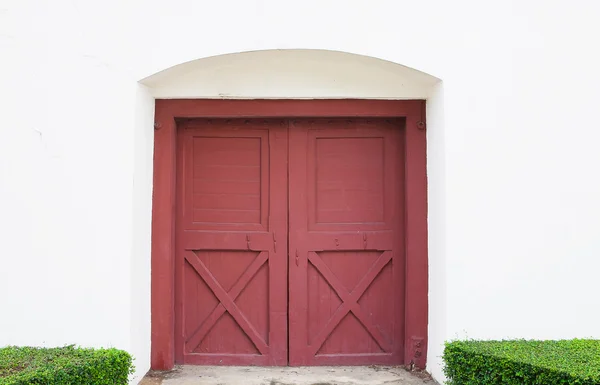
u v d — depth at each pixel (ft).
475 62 16.44
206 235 18.26
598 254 16.39
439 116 16.74
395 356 18.26
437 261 16.92
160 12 16.35
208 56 16.37
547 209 16.42
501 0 16.52
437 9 16.51
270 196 18.33
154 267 17.54
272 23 16.37
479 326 16.19
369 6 16.48
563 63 16.51
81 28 16.20
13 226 15.97
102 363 13.91
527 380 12.67
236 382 16.69
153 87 17.40
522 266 16.33
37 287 15.92
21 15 16.20
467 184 16.29
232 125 18.37
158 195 17.62
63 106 16.12
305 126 18.33
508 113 16.42
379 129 18.33
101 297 15.92
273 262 18.29
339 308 18.31
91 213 16.02
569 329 16.31
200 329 18.28
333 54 16.67
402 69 16.75
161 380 16.71
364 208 18.34
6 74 16.15
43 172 16.05
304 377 17.17
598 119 16.52
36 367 13.01
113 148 16.10
